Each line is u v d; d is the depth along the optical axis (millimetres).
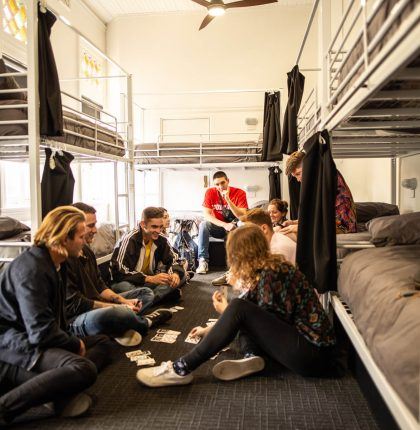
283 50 6758
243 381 2059
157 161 5320
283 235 2873
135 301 2695
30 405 1614
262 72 6824
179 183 6934
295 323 2002
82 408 1729
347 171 5812
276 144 4766
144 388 1991
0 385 1775
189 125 7016
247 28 6812
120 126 6773
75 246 1842
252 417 1738
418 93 1530
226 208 5047
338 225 2678
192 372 2148
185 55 6949
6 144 2477
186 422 1702
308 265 2354
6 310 1769
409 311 1285
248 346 2205
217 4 4891
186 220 5145
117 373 2150
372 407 1748
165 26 6949
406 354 1138
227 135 6945
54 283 1812
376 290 1609
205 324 2936
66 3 5910
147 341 2592
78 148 3057
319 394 1925
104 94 7148
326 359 2008
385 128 2385
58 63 5809
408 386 1082
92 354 2109
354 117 2086
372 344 1420
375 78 1330
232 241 2064
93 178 6695
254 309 1976
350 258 2199
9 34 4707
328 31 2408
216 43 6891
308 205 2352
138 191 6977
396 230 2270
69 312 2443
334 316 2539
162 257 3527
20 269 1743
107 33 7133
